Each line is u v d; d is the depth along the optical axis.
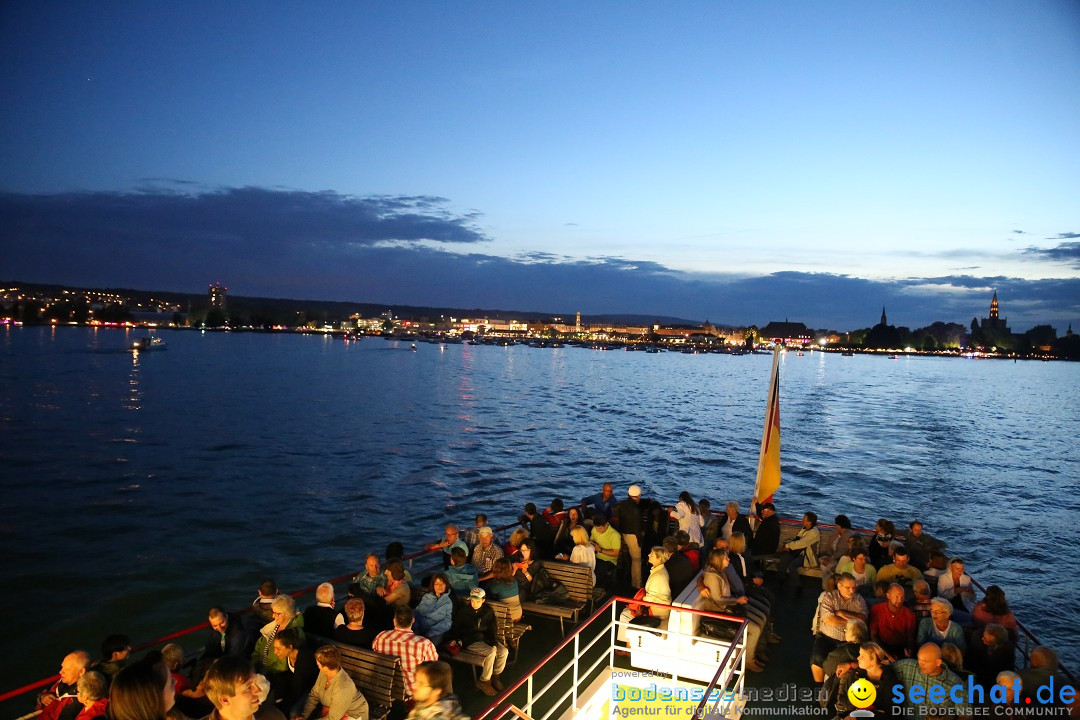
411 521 30.52
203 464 42.75
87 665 6.79
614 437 61.78
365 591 9.31
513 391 110.75
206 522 29.09
